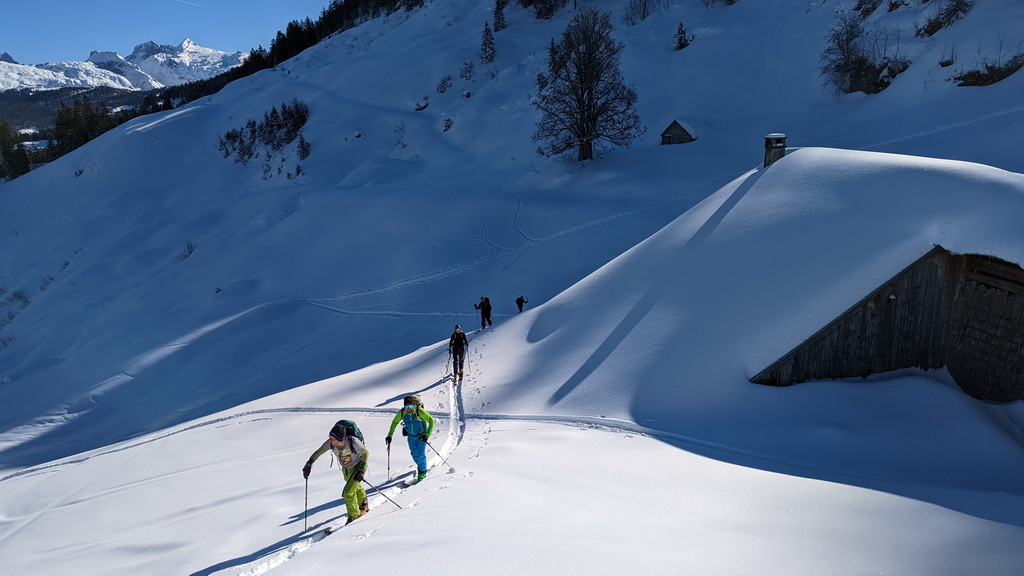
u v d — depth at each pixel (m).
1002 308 10.65
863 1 64.88
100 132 131.75
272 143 94.94
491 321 24.00
